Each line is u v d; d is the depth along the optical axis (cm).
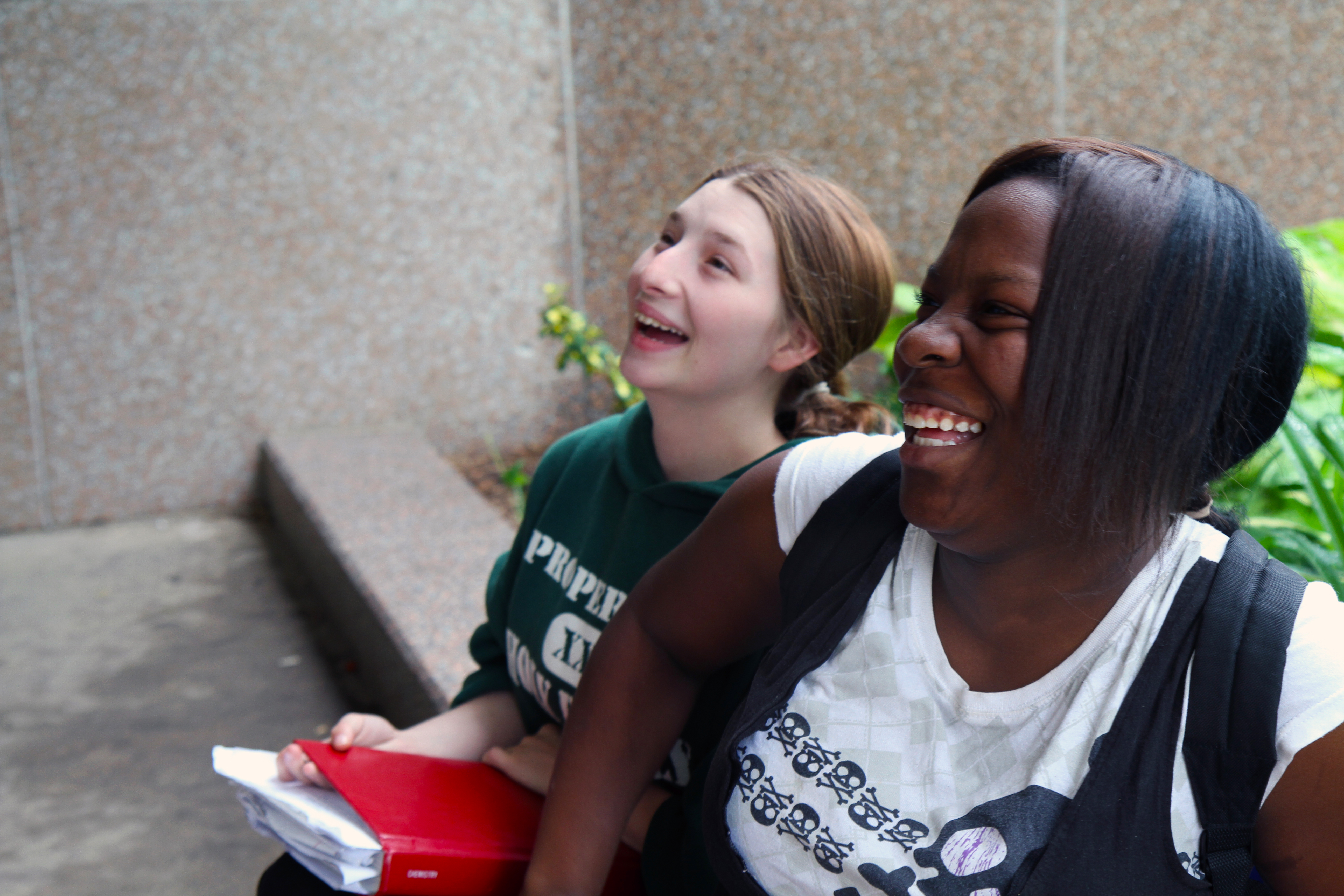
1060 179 76
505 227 461
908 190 459
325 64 430
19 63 403
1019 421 76
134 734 290
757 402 142
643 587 116
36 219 414
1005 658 84
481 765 146
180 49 415
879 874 85
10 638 346
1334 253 200
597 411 488
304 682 317
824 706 91
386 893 120
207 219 430
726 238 133
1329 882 76
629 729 117
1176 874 76
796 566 98
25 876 234
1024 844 79
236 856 242
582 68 452
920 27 443
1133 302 72
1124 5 445
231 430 450
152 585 386
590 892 116
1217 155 462
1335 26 450
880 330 146
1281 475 162
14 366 424
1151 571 81
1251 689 73
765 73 447
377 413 464
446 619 264
